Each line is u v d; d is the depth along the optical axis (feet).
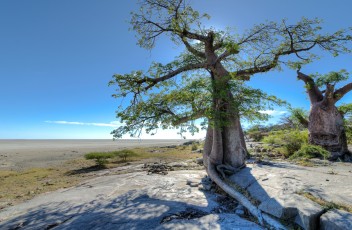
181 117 34.47
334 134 54.75
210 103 33.55
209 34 38.11
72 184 43.75
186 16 37.96
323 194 22.33
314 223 17.85
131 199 29.63
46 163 91.45
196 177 39.63
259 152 65.92
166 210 24.63
